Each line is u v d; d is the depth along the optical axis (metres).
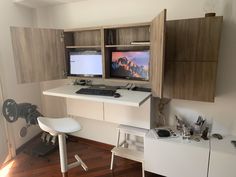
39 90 3.33
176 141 2.04
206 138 2.07
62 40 2.66
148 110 2.33
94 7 2.64
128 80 2.35
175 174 2.07
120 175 2.39
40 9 3.05
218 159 1.85
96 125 3.00
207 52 1.87
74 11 2.79
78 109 2.85
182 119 2.36
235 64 2.01
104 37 2.36
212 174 1.91
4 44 2.60
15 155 2.82
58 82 3.17
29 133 3.16
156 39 1.81
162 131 2.21
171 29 1.97
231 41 1.98
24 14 2.94
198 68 1.94
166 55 2.04
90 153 2.87
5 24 2.61
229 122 2.16
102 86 2.62
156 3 2.26
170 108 2.41
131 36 2.43
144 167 2.22
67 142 3.17
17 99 2.86
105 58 2.43
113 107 2.57
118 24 2.33
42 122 1.97
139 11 2.37
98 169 2.51
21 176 2.38
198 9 2.06
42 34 2.47
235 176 1.82
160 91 1.73
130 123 2.49
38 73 2.51
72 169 2.50
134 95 2.14
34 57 2.46
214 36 1.82
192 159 1.96
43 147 2.90
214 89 1.91
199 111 2.27
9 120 2.39
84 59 2.60
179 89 2.06
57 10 2.92
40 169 2.52
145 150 2.18
